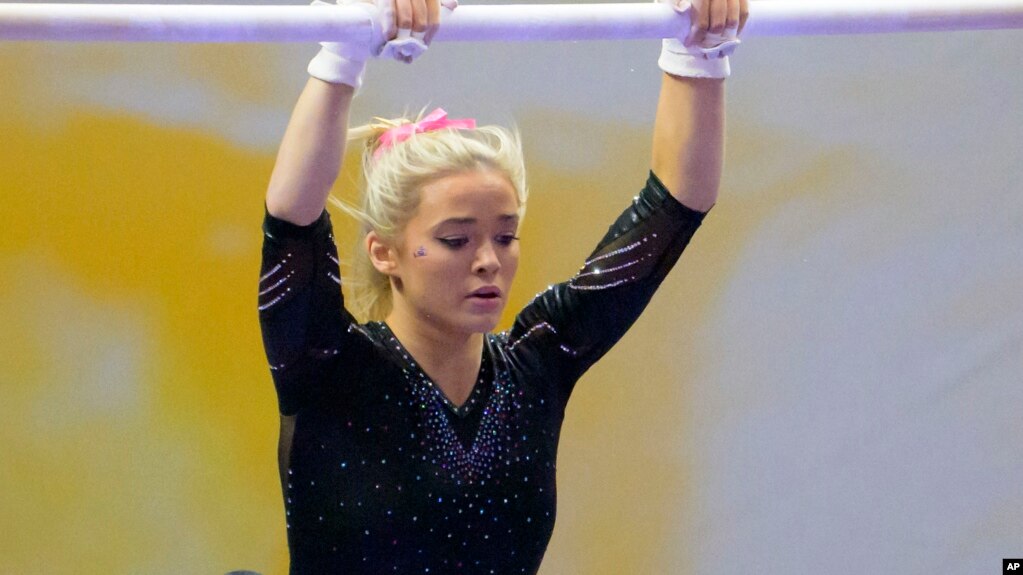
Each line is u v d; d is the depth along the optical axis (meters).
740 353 13.02
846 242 12.98
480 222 6.16
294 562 6.33
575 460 13.06
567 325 6.66
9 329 12.29
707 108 6.33
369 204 6.46
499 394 6.41
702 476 13.11
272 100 12.28
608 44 12.55
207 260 12.43
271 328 5.96
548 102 12.61
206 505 12.76
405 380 6.25
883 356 13.04
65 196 12.16
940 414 13.06
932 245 12.95
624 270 6.50
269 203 5.91
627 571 13.16
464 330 6.18
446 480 6.16
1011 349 12.97
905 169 12.91
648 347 12.99
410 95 12.43
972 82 12.80
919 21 6.22
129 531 12.69
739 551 13.16
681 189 6.46
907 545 13.13
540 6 5.90
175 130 12.20
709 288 12.98
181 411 12.62
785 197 12.93
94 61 11.98
